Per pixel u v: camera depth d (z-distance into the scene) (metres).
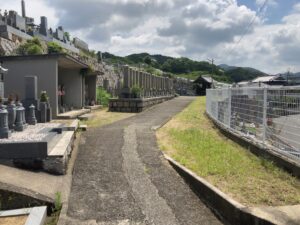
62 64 16.36
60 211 4.89
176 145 8.95
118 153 8.25
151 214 4.86
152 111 20.34
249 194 5.01
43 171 6.36
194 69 97.38
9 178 5.48
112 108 19.73
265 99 7.41
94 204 5.19
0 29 16.55
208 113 16.84
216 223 4.59
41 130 8.90
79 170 6.90
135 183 6.14
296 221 3.96
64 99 18.36
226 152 7.95
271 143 7.21
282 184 5.49
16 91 13.83
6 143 6.27
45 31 23.69
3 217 4.34
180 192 5.73
